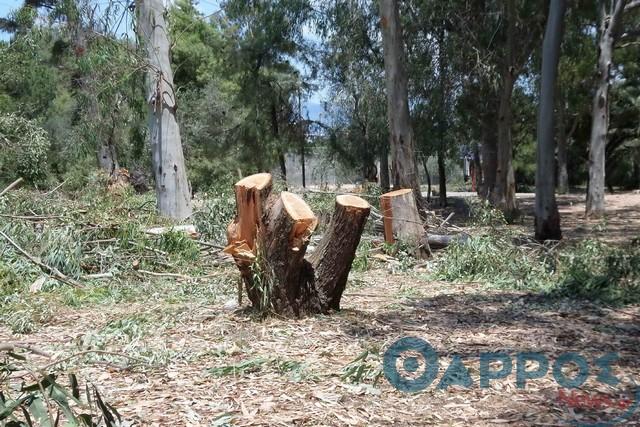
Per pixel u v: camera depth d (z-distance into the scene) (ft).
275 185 51.42
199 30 120.26
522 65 77.87
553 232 54.65
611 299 28.96
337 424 14.84
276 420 14.97
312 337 21.86
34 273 31.35
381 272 38.11
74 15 55.72
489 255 36.14
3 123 69.26
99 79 62.18
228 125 117.50
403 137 50.52
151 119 52.49
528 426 14.75
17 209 39.04
